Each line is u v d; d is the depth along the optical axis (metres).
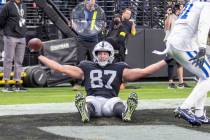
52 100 13.80
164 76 21.91
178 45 9.38
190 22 9.30
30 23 21.06
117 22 17.52
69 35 19.44
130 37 21.88
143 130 8.87
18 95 15.30
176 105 12.26
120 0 22.72
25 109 11.48
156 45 22.48
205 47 9.14
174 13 17.95
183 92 16.59
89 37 17.34
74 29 17.66
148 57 22.36
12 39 16.25
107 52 10.09
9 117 10.21
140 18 23.09
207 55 9.98
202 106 9.66
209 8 9.06
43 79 18.34
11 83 16.97
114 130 8.84
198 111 9.65
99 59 10.09
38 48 9.84
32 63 19.28
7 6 16.12
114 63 10.20
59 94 15.67
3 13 16.11
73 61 18.86
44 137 8.15
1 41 18.33
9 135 8.30
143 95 15.42
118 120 9.84
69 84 19.75
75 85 17.02
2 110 11.30
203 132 8.74
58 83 18.62
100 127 9.11
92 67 10.13
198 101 9.57
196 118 9.38
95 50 10.12
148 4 23.09
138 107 11.80
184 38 9.34
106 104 9.97
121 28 17.36
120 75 10.13
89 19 17.36
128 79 10.19
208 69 9.38
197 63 9.30
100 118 9.99
